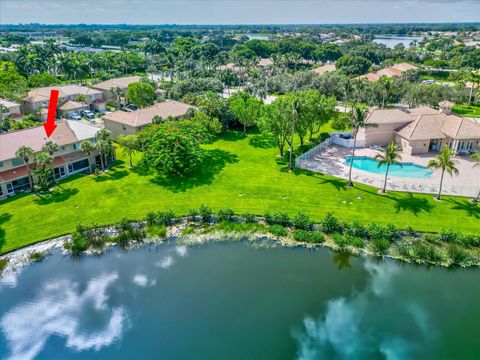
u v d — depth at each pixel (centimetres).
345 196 5216
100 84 12169
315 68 16838
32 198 5234
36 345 3119
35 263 4056
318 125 7462
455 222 4509
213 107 8244
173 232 4578
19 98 10088
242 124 8600
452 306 3516
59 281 3822
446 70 17088
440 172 5950
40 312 3441
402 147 7075
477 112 10312
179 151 5753
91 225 4562
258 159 6694
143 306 3506
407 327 3294
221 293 3659
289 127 6288
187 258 4159
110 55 17338
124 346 3109
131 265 4062
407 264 4012
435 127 7000
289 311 3456
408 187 5284
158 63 19750
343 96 11425
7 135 5716
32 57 13975
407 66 15262
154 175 6022
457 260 4000
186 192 5428
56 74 16025
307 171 6119
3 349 3075
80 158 6122
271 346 3109
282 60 17575
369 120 7256
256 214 4822
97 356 3019
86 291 3697
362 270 3956
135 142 6575
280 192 5384
